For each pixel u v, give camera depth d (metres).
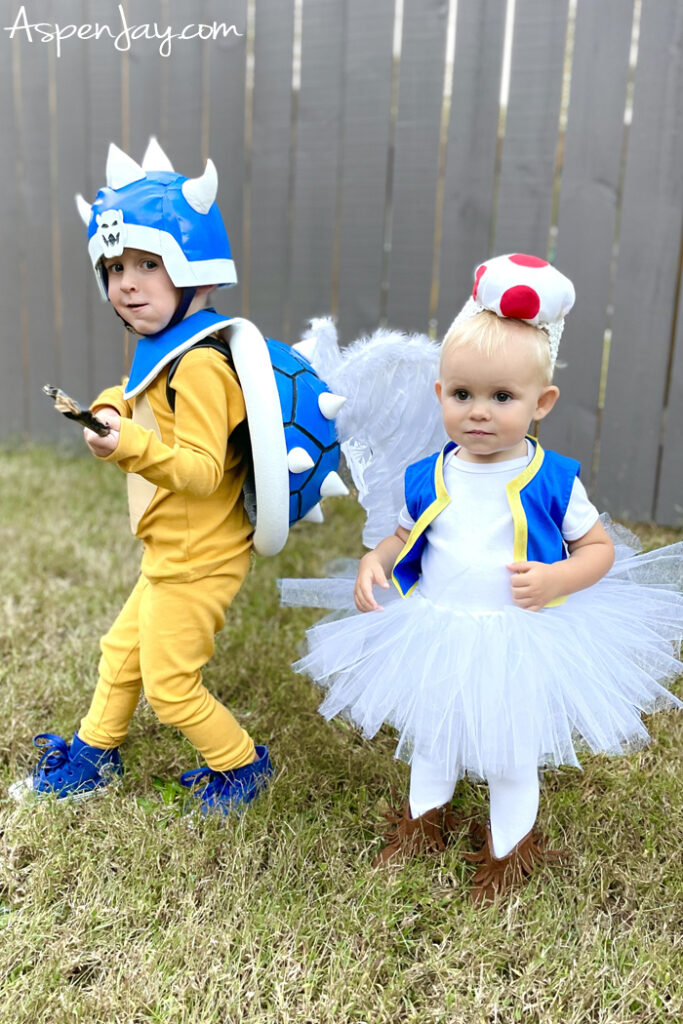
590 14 3.03
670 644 1.66
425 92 3.29
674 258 3.16
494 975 1.49
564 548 1.59
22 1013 1.40
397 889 1.65
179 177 1.62
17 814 1.80
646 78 3.04
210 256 1.61
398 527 1.74
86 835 1.78
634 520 3.44
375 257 3.53
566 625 1.52
